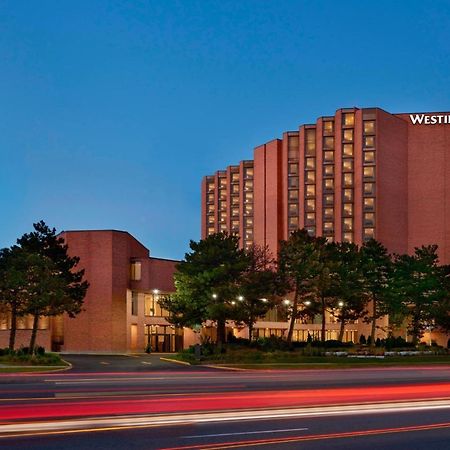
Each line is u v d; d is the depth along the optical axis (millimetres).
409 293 77062
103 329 74000
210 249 64562
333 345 71938
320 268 67875
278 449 15539
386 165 136000
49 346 73250
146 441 16344
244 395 27812
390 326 86250
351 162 136500
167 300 66562
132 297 79438
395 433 18328
